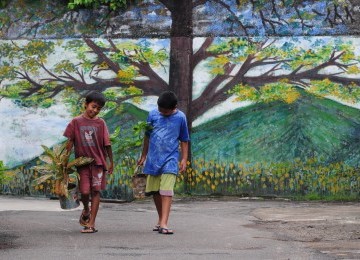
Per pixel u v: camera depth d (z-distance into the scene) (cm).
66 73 1712
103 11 1703
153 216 1245
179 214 1281
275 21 1652
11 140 1728
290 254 825
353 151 1616
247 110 1650
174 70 1673
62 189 995
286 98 1638
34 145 1720
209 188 1655
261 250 852
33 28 1727
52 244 886
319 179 1622
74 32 1714
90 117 1011
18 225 1079
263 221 1177
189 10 1675
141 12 1692
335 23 1634
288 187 1628
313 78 1631
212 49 1666
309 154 1623
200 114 1664
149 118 1026
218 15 1667
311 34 1638
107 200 1595
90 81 1705
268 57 1648
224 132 1655
